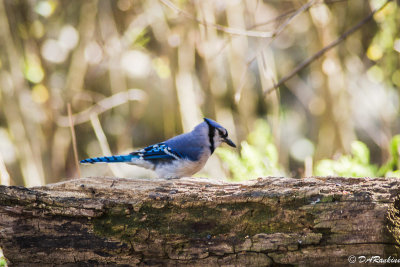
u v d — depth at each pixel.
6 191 5.96
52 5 11.66
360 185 5.69
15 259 6.03
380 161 13.71
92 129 14.38
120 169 13.45
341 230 5.44
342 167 8.76
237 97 8.35
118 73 12.73
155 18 11.78
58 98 12.66
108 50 12.61
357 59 12.21
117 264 5.94
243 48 11.83
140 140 14.54
